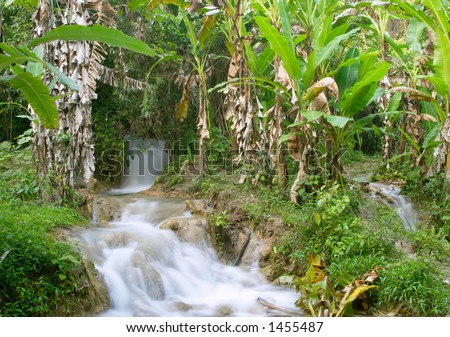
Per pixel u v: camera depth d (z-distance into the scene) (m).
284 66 7.66
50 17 7.46
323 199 7.09
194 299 6.64
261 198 8.25
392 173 10.56
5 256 4.87
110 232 7.34
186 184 10.41
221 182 9.73
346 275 5.83
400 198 9.16
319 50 7.93
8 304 4.85
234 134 9.77
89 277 6.02
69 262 5.75
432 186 8.68
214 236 8.16
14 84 4.92
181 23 12.10
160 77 11.84
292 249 7.18
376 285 5.66
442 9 8.34
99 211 8.59
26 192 7.41
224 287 7.09
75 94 7.62
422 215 8.59
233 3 8.80
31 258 5.32
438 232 7.76
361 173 11.96
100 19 7.90
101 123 11.66
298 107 7.96
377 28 10.34
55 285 5.41
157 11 11.94
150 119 11.91
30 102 5.18
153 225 8.46
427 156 10.02
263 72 9.45
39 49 7.32
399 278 5.59
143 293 6.50
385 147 11.09
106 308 6.09
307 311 5.82
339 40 7.60
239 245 7.93
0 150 10.29
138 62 11.72
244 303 6.37
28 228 6.05
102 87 11.91
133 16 11.90
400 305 5.43
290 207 7.88
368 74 7.36
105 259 6.82
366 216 7.99
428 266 5.87
